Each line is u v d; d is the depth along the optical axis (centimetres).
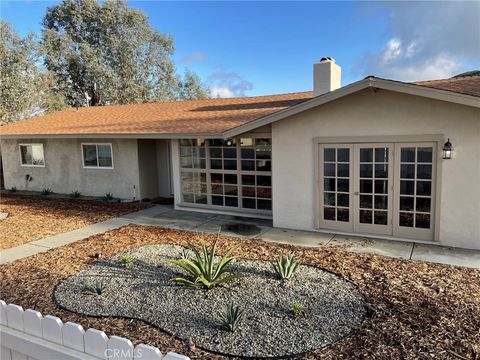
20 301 539
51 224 1044
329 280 595
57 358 269
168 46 3756
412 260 686
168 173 1423
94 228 989
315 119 864
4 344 297
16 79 2597
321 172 878
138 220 1069
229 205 1118
